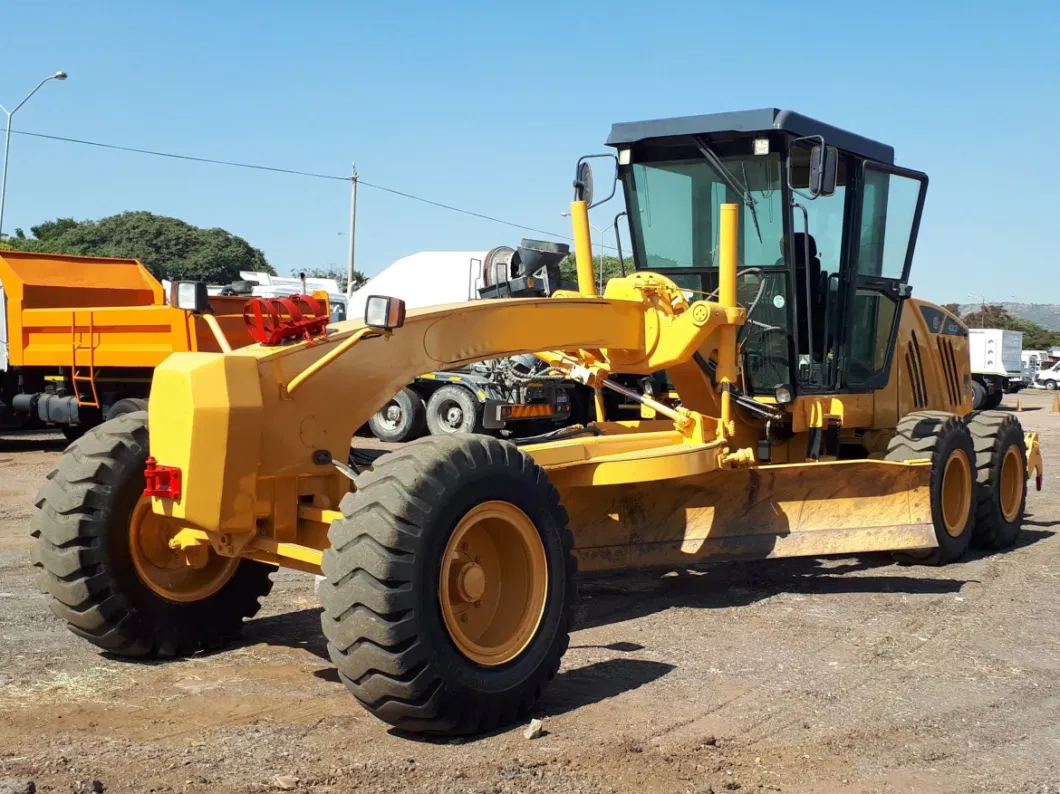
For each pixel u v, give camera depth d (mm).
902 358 9555
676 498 6801
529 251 7883
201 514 4582
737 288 8047
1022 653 5738
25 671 5121
